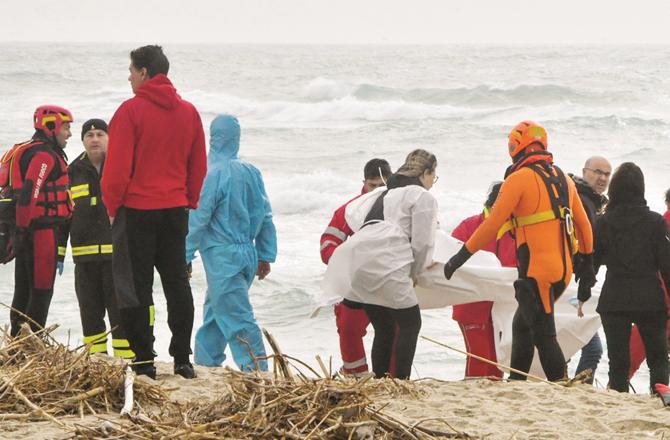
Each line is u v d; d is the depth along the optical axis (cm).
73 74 16925
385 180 1798
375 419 1027
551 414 1175
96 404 1175
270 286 3234
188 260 1759
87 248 1666
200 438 959
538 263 1430
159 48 1341
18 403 1156
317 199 5134
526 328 1473
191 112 1355
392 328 1580
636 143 7375
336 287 1565
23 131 8394
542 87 10238
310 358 2431
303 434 980
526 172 1437
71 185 1686
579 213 1473
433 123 8644
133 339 1341
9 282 3175
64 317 2672
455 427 1117
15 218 1670
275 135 8462
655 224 1541
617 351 1559
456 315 1741
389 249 1552
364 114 10306
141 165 1315
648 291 1538
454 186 5953
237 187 1759
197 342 1856
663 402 1222
